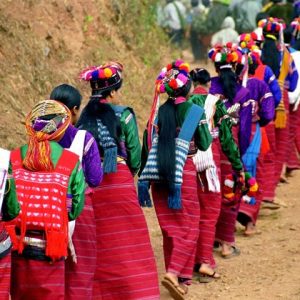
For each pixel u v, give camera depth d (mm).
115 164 14133
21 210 11875
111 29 28766
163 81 15234
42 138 12125
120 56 28438
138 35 30250
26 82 23656
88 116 14242
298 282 16219
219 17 37844
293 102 24281
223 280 16734
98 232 14266
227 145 16906
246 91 18156
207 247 16656
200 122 15141
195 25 37719
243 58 18391
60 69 25266
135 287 14273
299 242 19125
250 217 19688
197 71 16766
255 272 17156
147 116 27172
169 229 15250
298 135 25297
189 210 15320
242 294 15812
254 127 19078
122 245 14281
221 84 17938
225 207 18047
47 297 12070
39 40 25188
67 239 12094
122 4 29828
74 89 13312
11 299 12258
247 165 19047
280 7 30938
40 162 12000
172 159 14961
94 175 13008
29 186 11969
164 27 36031
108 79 14383
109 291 14289
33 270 12008
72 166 12148
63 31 26453
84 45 26969
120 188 14281
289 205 22641
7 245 11430
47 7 26281
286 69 22547
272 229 20422
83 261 13219
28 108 23016
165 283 14930
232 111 17922
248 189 17875
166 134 15062
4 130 21375
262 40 21672
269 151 21797
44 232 11945
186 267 15281
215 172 16359
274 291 15812
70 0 27375
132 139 14367
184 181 15266
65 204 12039
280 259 17922
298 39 26047
